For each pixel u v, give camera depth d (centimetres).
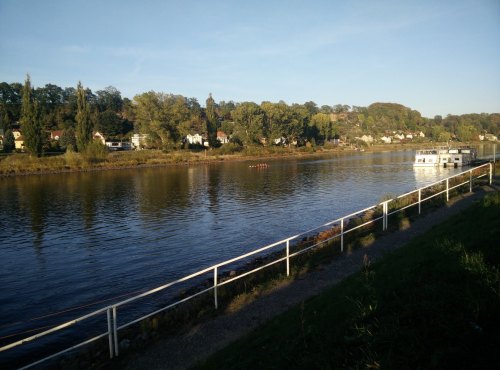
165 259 2145
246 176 6544
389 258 1098
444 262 804
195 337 923
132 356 881
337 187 4750
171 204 3888
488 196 1412
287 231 2645
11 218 3359
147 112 10794
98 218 3297
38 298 1670
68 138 10962
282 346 719
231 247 2323
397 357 536
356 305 762
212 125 12588
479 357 483
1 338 1307
